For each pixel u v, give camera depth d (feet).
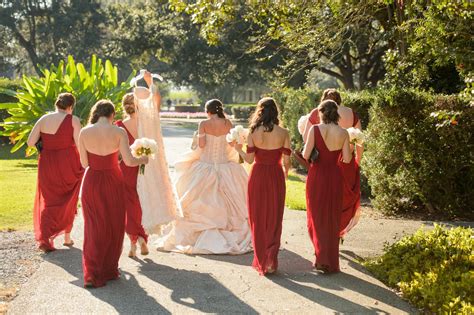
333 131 20.44
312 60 50.01
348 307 16.76
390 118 31.76
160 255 22.65
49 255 22.20
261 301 17.16
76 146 23.32
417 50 31.19
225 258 22.44
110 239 18.79
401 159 31.89
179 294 17.67
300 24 40.68
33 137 22.89
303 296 17.72
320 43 43.50
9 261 21.40
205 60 135.64
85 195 18.80
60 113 23.20
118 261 19.81
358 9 40.37
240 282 19.06
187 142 78.13
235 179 24.56
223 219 23.99
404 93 31.22
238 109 176.55
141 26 132.98
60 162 22.76
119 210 19.08
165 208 22.89
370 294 18.06
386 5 42.70
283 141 20.62
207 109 24.58
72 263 20.99
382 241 25.64
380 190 32.68
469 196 31.40
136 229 21.85
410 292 17.52
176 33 128.67
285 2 39.01
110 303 16.71
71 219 23.47
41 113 55.11
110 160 19.16
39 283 18.53
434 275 17.93
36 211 23.54
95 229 18.57
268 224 20.27
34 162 58.08
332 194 20.38
